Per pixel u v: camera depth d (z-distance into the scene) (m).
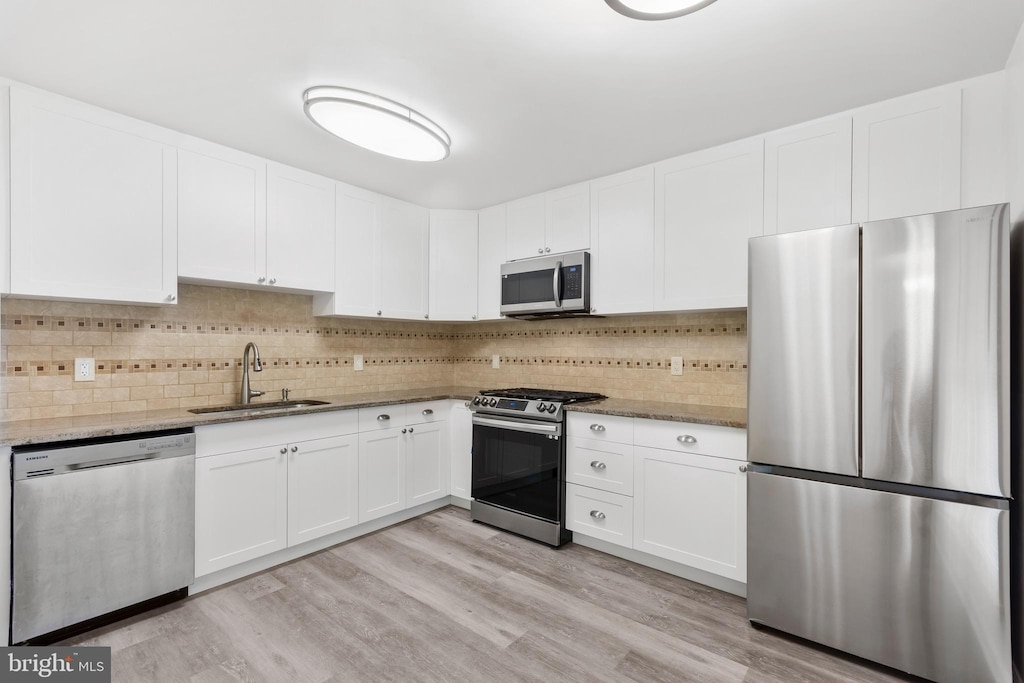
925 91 2.06
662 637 2.03
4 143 1.96
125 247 2.28
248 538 2.49
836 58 1.84
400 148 2.47
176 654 1.88
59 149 2.10
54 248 2.08
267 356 3.15
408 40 1.73
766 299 2.09
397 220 3.56
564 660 1.87
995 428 1.64
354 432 3.00
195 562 2.30
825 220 2.29
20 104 2.00
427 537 3.09
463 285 3.83
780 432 2.04
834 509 1.92
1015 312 1.82
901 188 2.11
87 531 1.98
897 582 1.79
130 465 2.09
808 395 1.98
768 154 2.46
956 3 1.53
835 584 1.91
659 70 1.92
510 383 4.07
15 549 1.82
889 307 1.82
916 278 1.77
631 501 2.69
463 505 3.72
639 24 1.64
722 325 2.98
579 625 2.11
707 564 2.42
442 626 2.09
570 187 3.26
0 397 2.20
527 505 3.08
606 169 2.98
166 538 2.19
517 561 2.74
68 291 2.12
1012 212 1.84
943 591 1.71
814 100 2.16
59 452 1.92
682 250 2.75
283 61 1.86
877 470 1.83
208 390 2.87
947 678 1.70
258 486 2.53
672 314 3.18
